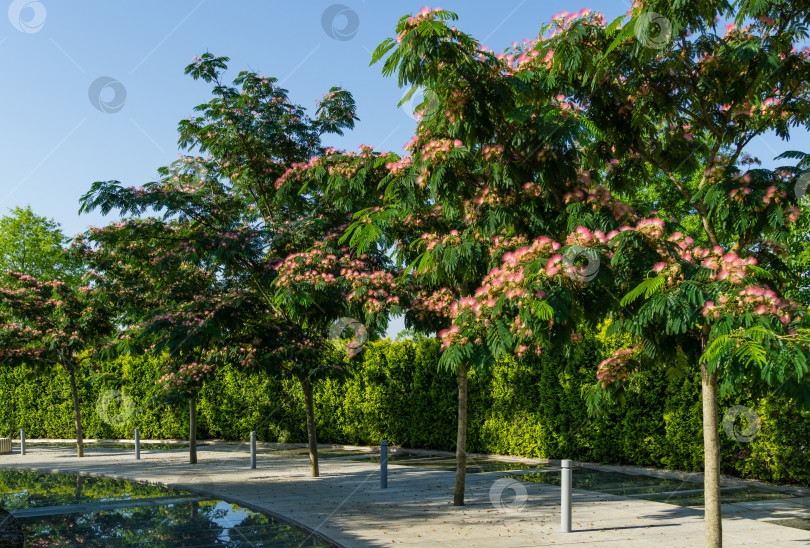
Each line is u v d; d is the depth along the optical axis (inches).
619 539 257.8
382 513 317.1
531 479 437.7
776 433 382.0
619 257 188.4
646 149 259.3
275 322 436.1
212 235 416.5
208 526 299.7
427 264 256.8
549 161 231.1
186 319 412.2
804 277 452.8
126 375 820.0
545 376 528.7
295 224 410.6
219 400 779.4
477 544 252.1
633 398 470.3
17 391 921.5
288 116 434.3
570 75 232.2
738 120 238.7
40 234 1174.3
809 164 209.2
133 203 391.9
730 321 169.6
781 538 256.5
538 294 186.4
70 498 382.0
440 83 233.1
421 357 633.0
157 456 621.3
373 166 297.6
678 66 227.9
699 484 403.2
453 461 551.2
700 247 209.8
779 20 221.9
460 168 244.1
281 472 480.1
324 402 702.5
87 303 596.4
